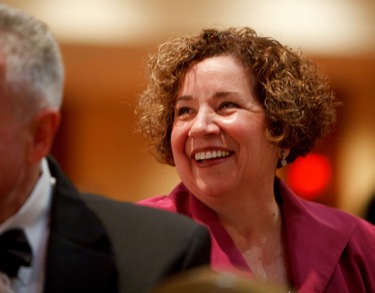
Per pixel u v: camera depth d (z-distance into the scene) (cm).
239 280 178
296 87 405
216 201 398
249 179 398
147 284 265
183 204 418
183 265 275
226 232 396
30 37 238
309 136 421
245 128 391
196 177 399
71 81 1182
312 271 399
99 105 1257
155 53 432
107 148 1259
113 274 267
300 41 1034
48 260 255
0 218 249
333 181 1175
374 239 429
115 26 1023
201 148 392
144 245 276
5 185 238
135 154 1252
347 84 1191
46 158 274
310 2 1011
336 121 452
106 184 1258
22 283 252
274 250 412
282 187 425
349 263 412
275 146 405
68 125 1262
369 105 1205
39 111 240
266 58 402
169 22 1013
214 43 406
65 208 264
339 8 1029
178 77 404
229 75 395
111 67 1119
